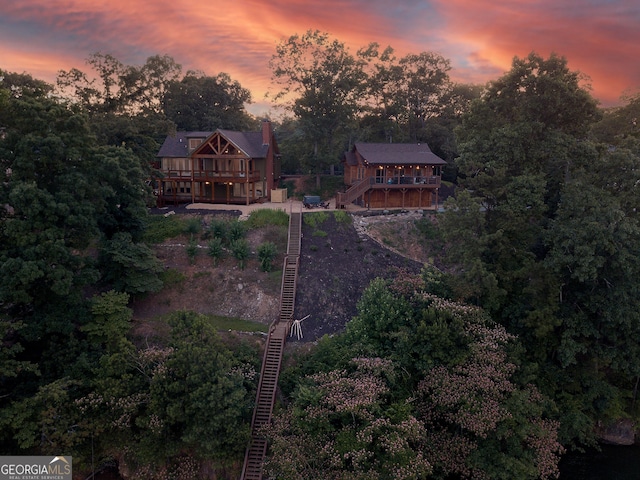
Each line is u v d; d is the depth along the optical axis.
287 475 17.69
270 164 47.53
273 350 25.08
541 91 28.25
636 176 24.25
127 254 27.64
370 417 19.00
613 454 25.02
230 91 69.06
